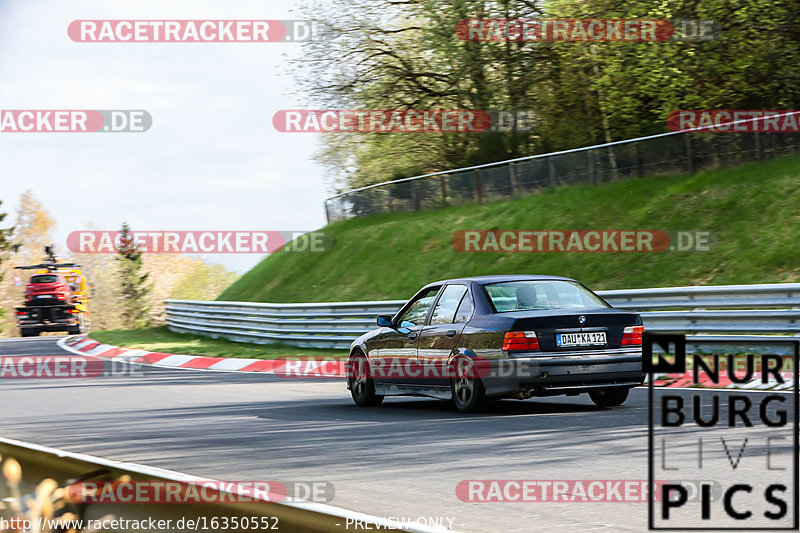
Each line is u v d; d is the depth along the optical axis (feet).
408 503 55.83
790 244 175.22
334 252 305.94
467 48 331.57
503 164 271.08
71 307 471.21
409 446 78.38
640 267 196.44
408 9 346.74
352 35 343.46
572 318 95.30
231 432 92.38
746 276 173.88
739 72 253.24
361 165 399.85
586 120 315.99
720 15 252.01
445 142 362.12
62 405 125.29
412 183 307.17
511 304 99.55
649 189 222.89
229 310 261.65
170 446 83.71
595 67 293.23
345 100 343.26
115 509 41.01
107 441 88.33
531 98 334.44
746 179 203.41
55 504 37.37
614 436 78.33
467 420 94.32
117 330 340.18
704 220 198.29
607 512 51.11
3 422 107.86
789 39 248.73
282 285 308.40
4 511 38.29
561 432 82.48
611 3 269.23
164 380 164.14
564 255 219.61
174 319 313.73
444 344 102.22
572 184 248.32
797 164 197.47
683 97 262.67
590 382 94.58
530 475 63.16
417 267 258.78
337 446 80.38
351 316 206.18
